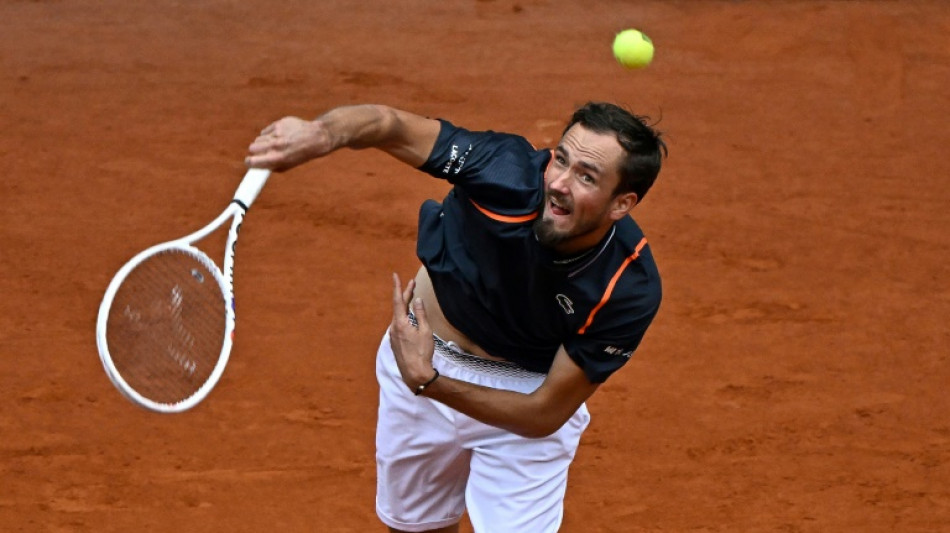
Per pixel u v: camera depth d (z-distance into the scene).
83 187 36.66
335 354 28.45
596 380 17.00
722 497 24.56
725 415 27.12
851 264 34.28
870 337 30.61
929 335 30.84
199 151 39.62
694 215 36.78
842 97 46.91
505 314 17.06
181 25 51.84
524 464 18.80
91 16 52.47
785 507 24.34
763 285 32.88
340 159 38.94
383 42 51.09
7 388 26.61
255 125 42.06
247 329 29.23
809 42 51.62
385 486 20.08
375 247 33.66
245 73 46.88
